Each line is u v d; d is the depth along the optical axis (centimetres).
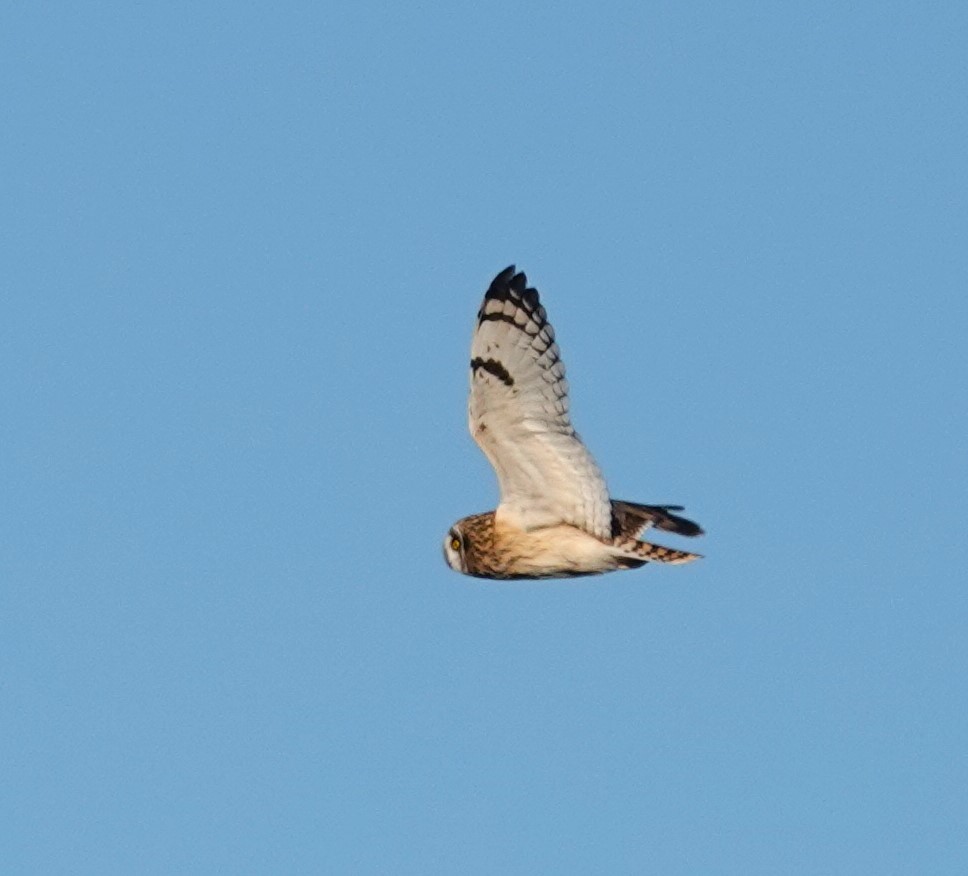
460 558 1475
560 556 1441
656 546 1417
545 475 1403
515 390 1364
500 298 1331
